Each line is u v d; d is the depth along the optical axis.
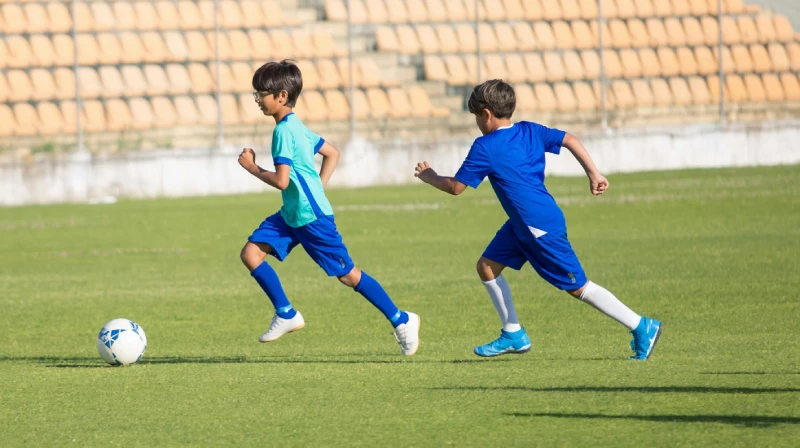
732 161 90.56
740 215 54.09
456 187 18.14
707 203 60.41
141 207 71.50
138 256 44.97
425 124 93.62
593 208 60.66
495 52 100.31
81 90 87.00
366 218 59.47
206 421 14.30
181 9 94.81
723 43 104.25
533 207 17.95
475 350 19.27
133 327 20.06
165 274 38.66
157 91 88.94
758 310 25.45
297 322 19.81
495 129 18.36
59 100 86.44
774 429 12.64
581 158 18.42
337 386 16.62
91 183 79.56
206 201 74.94
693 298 27.83
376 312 27.94
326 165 19.59
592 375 16.80
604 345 21.09
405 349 19.75
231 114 89.56
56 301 31.70
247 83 91.62
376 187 83.69
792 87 103.88
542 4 104.12
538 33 102.31
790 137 91.44
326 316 27.42
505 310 19.17
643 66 101.94
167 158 81.19
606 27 103.69
